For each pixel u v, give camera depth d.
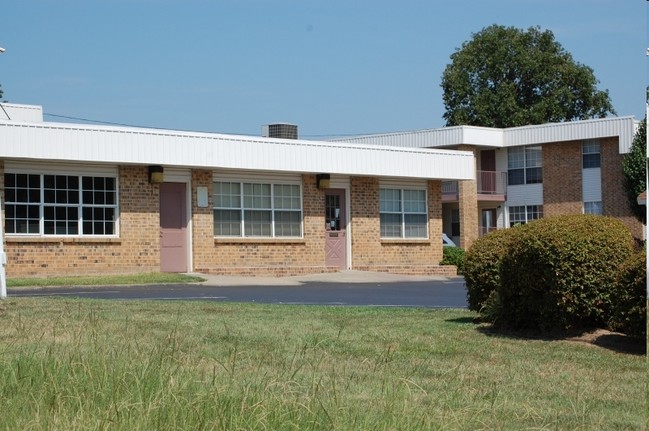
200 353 10.55
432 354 11.47
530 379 10.15
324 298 20.97
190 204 29.66
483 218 50.00
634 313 11.66
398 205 35.06
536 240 12.87
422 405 8.45
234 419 7.18
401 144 48.25
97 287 24.23
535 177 47.66
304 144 31.41
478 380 9.98
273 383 8.14
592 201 45.34
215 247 30.05
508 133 47.59
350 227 33.62
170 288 24.25
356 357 11.00
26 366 8.62
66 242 27.08
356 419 7.44
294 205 32.16
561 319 12.89
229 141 29.64
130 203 28.33
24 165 26.39
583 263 12.66
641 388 9.77
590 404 9.02
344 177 33.50
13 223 26.23
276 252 31.50
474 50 68.56
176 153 28.48
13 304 15.46
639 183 42.25
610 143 44.72
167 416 7.18
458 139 46.25
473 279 14.41
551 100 65.94
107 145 27.12
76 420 7.01
